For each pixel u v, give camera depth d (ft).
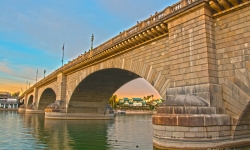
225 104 64.59
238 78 62.18
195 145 58.49
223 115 62.03
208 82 63.98
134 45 101.65
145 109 563.89
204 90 63.93
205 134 58.95
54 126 139.13
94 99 194.90
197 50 68.49
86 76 152.76
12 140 88.22
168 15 78.13
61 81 190.90
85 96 187.21
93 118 199.00
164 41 86.79
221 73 66.33
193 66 68.90
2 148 73.36
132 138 96.02
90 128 132.26
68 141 87.20
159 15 87.92
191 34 70.95
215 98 63.41
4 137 95.61
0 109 504.02
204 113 60.44
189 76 69.67
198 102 61.77
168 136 61.77
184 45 72.79
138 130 126.31
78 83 166.20
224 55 66.28
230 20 66.08
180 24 75.05
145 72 94.68
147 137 98.94
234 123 62.13
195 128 59.06
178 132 60.29
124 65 109.50
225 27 67.05
